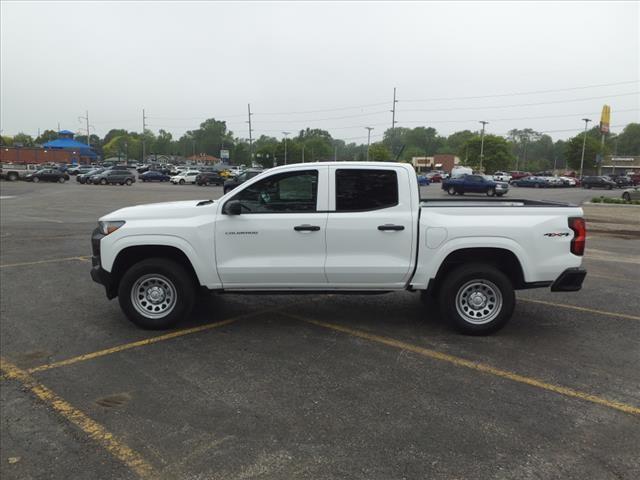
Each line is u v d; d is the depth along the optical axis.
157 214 5.59
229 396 4.11
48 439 3.51
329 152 140.88
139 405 3.97
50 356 4.97
